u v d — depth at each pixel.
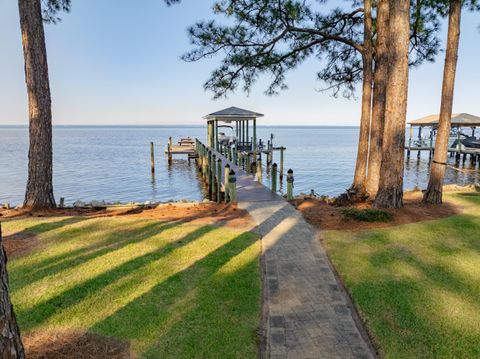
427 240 5.87
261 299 4.00
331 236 6.22
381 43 8.98
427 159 33.47
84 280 4.38
